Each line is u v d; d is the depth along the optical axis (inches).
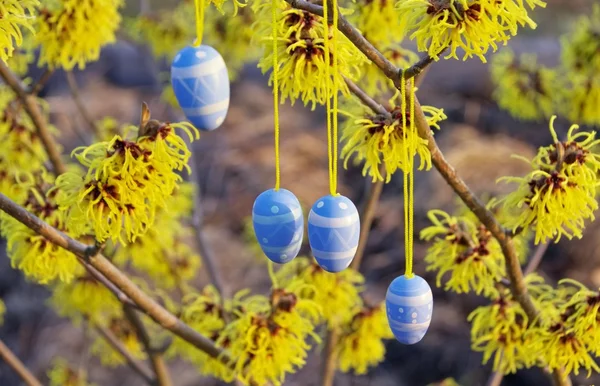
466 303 74.9
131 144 29.4
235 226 91.0
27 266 34.3
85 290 40.7
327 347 41.1
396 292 29.8
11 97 40.2
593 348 32.6
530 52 103.3
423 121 30.2
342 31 28.9
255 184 96.1
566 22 115.4
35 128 40.1
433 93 102.7
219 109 29.0
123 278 33.2
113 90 112.8
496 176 83.8
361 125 30.7
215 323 36.7
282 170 96.0
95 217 29.7
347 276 37.4
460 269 33.4
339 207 29.0
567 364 33.3
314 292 36.9
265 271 82.8
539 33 114.0
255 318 33.5
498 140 92.6
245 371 35.1
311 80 30.4
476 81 102.8
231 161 101.5
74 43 37.7
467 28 28.2
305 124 108.7
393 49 37.1
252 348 33.6
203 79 28.6
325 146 101.9
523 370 66.8
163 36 52.8
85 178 29.9
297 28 30.2
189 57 28.7
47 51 37.8
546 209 31.0
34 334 78.8
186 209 46.1
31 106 39.1
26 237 33.9
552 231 31.1
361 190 91.3
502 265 34.4
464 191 31.7
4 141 39.8
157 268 43.4
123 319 47.3
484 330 37.2
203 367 37.5
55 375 52.8
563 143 30.9
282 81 30.6
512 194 31.3
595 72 48.8
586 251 74.5
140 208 29.8
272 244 29.2
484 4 28.0
